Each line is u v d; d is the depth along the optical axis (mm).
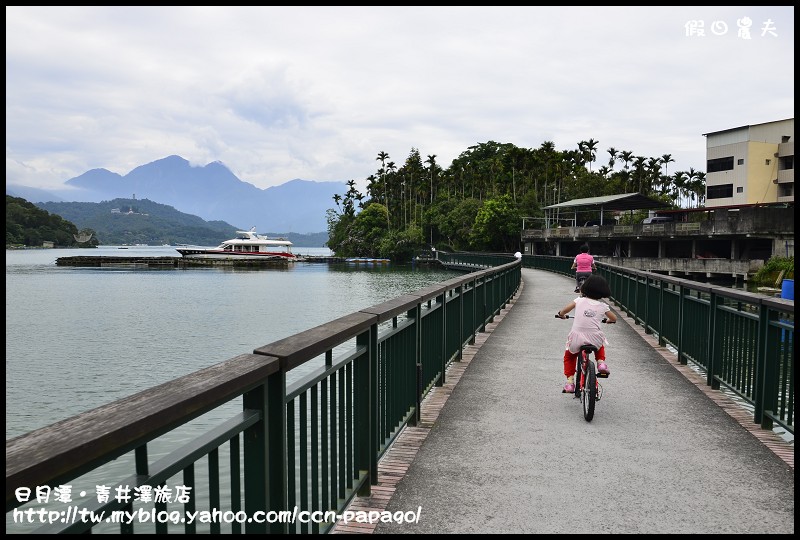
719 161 66312
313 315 34031
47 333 27312
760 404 5602
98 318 32688
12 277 72375
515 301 19094
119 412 1542
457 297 8953
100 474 9273
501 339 11023
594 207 62438
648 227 53062
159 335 26656
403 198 119875
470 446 5043
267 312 35469
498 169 101500
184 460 1753
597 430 5492
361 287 54875
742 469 4520
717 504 3889
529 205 89062
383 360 4477
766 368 5480
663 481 4277
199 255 109562
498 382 7469
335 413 3354
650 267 49469
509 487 4168
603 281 6039
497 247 81375
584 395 5883
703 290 7531
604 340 6016
